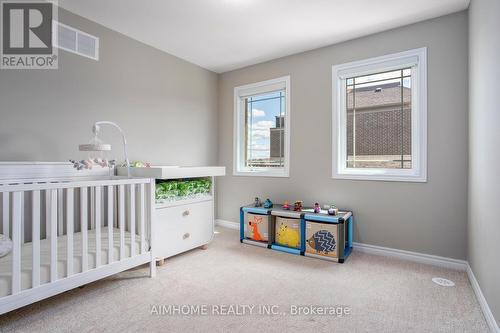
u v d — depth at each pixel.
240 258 2.64
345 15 2.43
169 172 2.39
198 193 2.83
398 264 2.48
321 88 3.07
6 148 2.06
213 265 2.46
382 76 2.79
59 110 2.34
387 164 2.77
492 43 1.59
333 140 2.98
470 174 2.20
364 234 2.82
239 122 3.81
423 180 2.51
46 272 1.61
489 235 1.64
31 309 1.71
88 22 2.52
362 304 1.78
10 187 1.44
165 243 2.45
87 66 2.52
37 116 2.22
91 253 1.85
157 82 3.15
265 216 3.02
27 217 2.17
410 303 1.80
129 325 1.54
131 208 2.09
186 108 3.51
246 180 3.70
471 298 1.87
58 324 1.55
